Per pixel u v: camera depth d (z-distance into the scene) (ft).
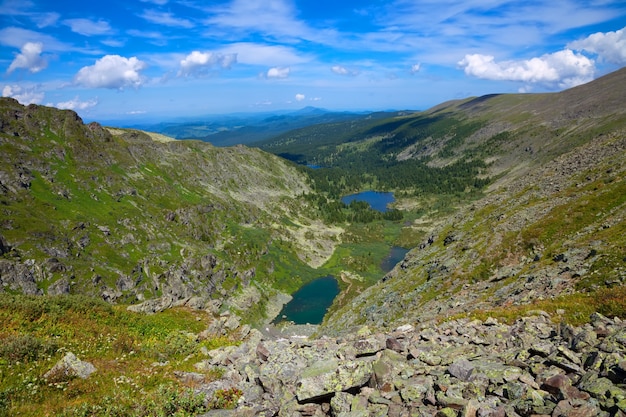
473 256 206.28
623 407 28.14
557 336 49.62
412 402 37.76
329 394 41.29
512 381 36.96
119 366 56.70
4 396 42.42
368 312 240.32
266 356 57.47
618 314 59.72
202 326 105.40
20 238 387.14
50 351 57.00
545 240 182.09
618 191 180.34
